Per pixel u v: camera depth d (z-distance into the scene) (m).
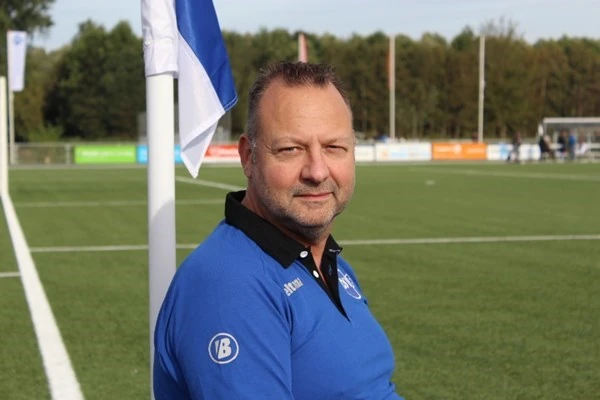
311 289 2.32
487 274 10.79
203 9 3.52
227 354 2.09
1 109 24.31
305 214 2.32
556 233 15.38
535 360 6.66
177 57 3.45
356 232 15.56
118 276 10.77
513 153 49.81
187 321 2.15
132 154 50.22
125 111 78.56
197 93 3.52
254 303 2.16
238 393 2.08
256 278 2.20
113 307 8.78
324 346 2.27
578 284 10.07
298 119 2.30
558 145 52.88
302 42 40.56
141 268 11.45
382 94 84.94
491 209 20.33
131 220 18.09
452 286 9.94
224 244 2.27
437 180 32.28
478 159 53.25
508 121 83.81
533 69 86.31
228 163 48.72
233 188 28.31
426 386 5.97
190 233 15.79
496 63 83.56
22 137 71.69
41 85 79.50
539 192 25.86
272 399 2.12
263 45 82.00
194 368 2.12
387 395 2.48
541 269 11.21
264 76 2.40
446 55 86.12
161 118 3.39
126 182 31.77
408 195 24.80
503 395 5.77
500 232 15.54
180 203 22.55
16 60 31.83
